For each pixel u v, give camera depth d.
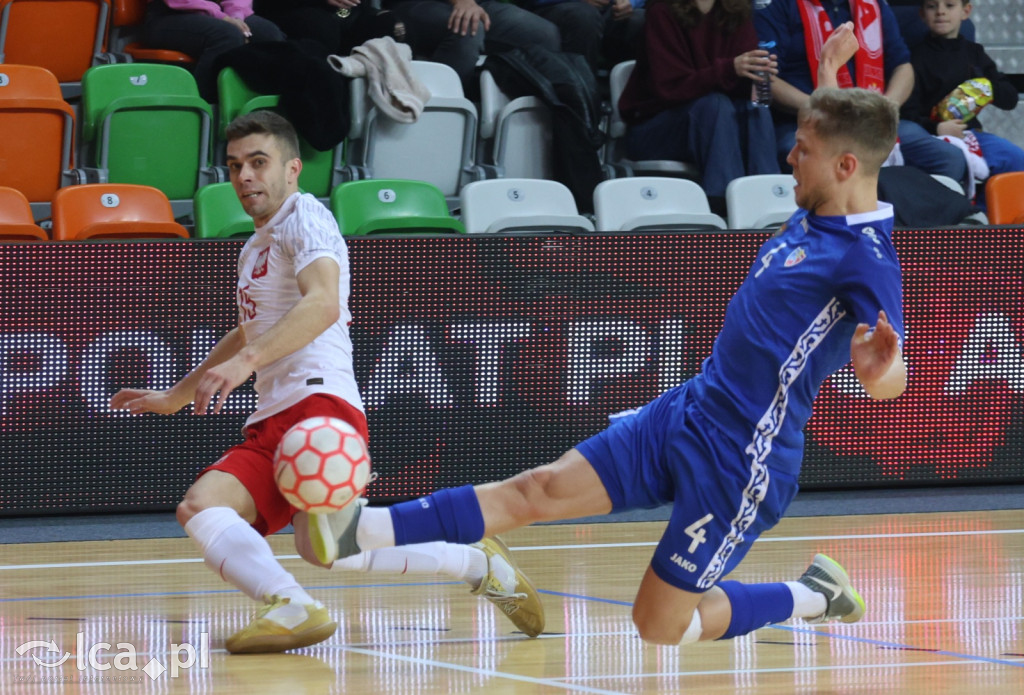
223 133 31.75
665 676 12.84
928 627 15.44
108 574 18.92
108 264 22.94
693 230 25.17
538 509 12.22
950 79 36.53
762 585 13.54
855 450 26.12
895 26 35.44
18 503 22.81
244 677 12.68
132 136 30.58
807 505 25.16
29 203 29.20
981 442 26.58
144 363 23.20
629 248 24.92
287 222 14.52
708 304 25.28
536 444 24.70
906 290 25.94
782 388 11.81
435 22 35.00
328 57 32.28
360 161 32.88
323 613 13.98
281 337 13.48
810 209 12.19
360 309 23.81
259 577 13.94
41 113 29.30
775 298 11.92
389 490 24.05
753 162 32.88
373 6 37.66
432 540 11.90
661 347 25.16
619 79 35.72
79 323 22.88
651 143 33.88
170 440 23.45
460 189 33.88
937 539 21.89
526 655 13.81
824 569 13.96
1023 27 43.25
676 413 12.18
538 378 24.66
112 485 23.22
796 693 12.16
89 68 32.75
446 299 24.20
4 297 22.52
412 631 15.12
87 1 32.53
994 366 26.48
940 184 31.84
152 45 33.53
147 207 27.94
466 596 17.36
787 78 34.38
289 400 14.43
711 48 33.28
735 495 11.91
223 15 33.16
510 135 33.84
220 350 15.33
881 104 11.83
